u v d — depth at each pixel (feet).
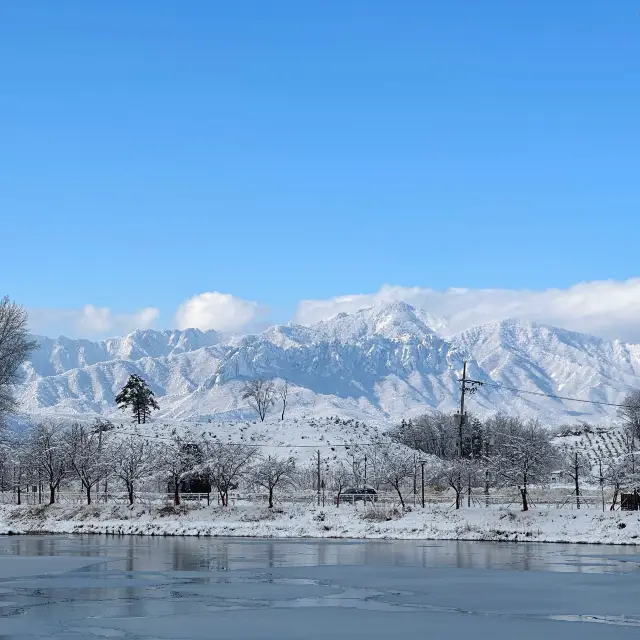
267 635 129.29
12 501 407.03
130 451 415.85
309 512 326.65
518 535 272.10
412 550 242.78
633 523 267.59
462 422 328.70
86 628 135.03
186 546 261.65
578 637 125.90
